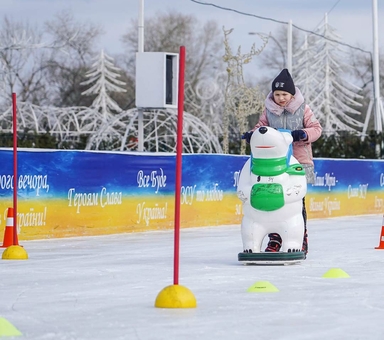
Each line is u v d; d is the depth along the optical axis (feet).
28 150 45.03
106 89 162.91
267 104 33.06
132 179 51.85
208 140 83.25
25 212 44.91
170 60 73.05
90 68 173.37
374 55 115.75
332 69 155.33
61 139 94.27
